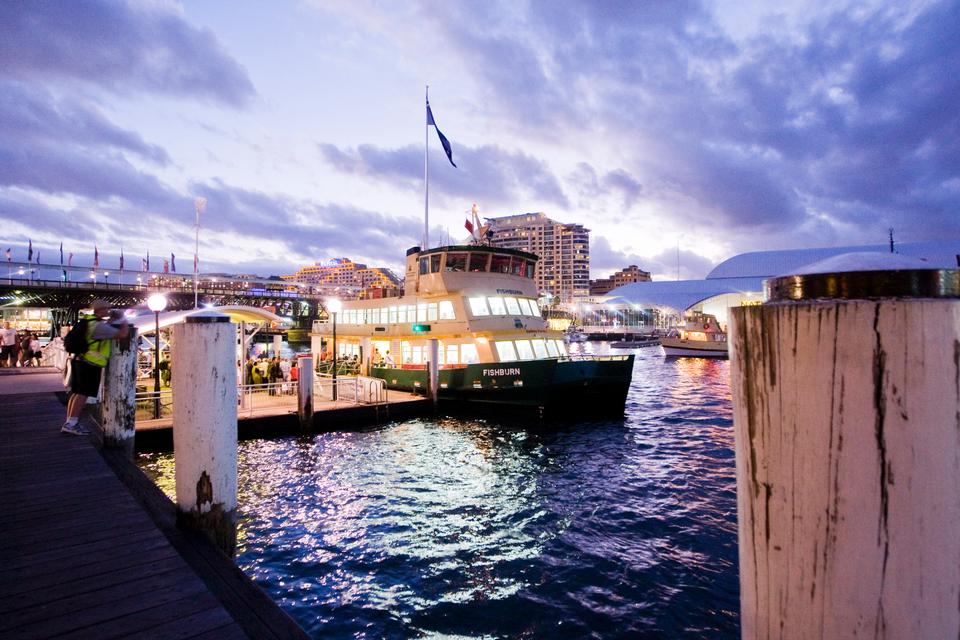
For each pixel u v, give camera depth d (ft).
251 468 43.50
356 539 29.55
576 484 40.11
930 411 2.37
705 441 55.67
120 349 24.79
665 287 340.39
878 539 2.51
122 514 16.21
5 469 20.89
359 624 21.49
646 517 33.17
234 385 15.02
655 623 21.62
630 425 63.93
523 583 24.80
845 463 2.56
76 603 11.24
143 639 9.97
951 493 2.42
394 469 43.68
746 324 3.13
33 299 319.88
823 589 2.72
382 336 78.84
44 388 45.44
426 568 26.21
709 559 27.20
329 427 57.67
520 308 72.95
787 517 2.87
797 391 2.73
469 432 58.13
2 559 13.20
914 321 2.35
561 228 637.71
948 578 2.44
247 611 10.95
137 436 45.68
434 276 70.54
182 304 386.32
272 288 462.19
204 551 13.56
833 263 2.80
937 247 282.15
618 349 245.24
